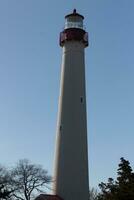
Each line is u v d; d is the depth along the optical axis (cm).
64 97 5234
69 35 5416
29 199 4747
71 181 4900
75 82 5262
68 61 5366
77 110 5153
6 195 4397
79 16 5572
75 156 4978
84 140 5088
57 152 5078
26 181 4816
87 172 5012
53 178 4991
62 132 5097
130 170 5297
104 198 5391
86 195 4916
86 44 5528
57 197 4772
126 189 5038
